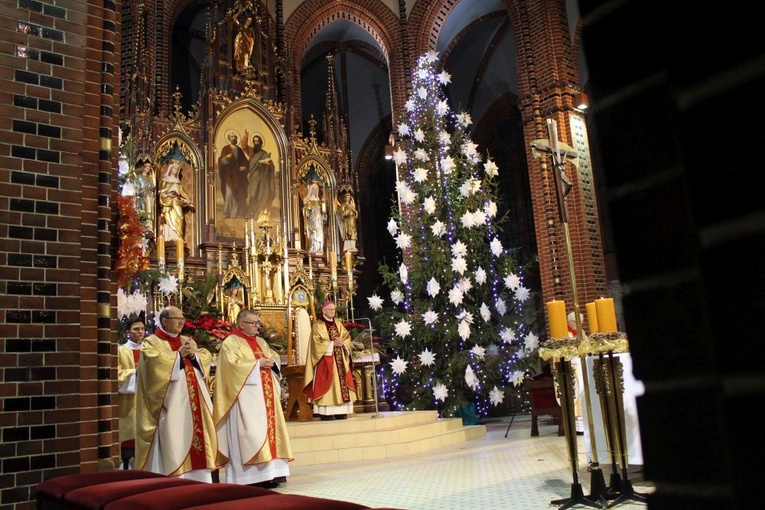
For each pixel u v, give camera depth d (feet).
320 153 61.87
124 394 24.90
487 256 48.24
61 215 16.12
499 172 73.51
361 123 79.77
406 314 47.62
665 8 2.51
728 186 2.29
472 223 45.85
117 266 18.35
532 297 67.72
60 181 16.26
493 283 47.91
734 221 2.27
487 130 74.13
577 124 49.83
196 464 21.85
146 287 39.83
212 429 22.72
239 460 23.90
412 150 50.78
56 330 15.55
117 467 17.35
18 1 16.55
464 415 45.42
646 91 2.55
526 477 23.12
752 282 2.22
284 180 58.03
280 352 47.11
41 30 16.72
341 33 74.02
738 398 2.23
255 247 53.06
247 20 59.36
